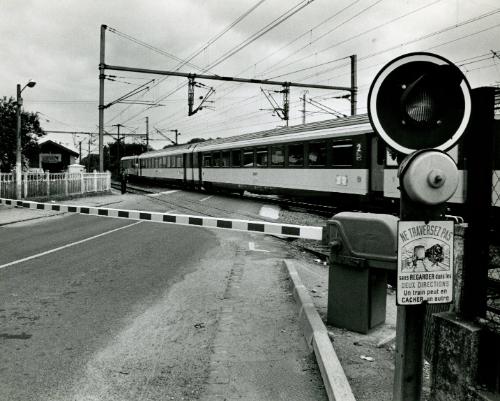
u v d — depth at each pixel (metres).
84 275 7.71
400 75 2.75
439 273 2.74
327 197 17.78
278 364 4.26
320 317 5.19
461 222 3.41
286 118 22.72
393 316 5.69
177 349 4.61
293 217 16.33
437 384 3.18
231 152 25.17
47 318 5.50
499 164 10.02
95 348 4.62
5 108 30.09
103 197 27.56
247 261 8.98
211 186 28.78
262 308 5.94
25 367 4.17
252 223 5.90
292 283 6.84
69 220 16.28
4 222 15.24
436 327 3.19
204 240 11.64
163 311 5.80
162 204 22.41
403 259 2.69
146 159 44.31
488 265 3.13
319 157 17.48
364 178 15.15
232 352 4.54
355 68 22.47
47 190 23.41
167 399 3.63
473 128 3.08
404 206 2.71
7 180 20.25
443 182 2.62
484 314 3.06
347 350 4.44
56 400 3.59
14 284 7.08
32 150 32.44
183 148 33.62
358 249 4.79
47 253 9.70
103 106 26.62
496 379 2.89
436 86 2.72
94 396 3.66
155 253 9.78
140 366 4.21
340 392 3.40
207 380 3.95
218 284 7.16
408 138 2.79
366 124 15.12
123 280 7.38
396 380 2.89
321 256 9.99
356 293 4.88
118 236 12.26
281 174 20.11
